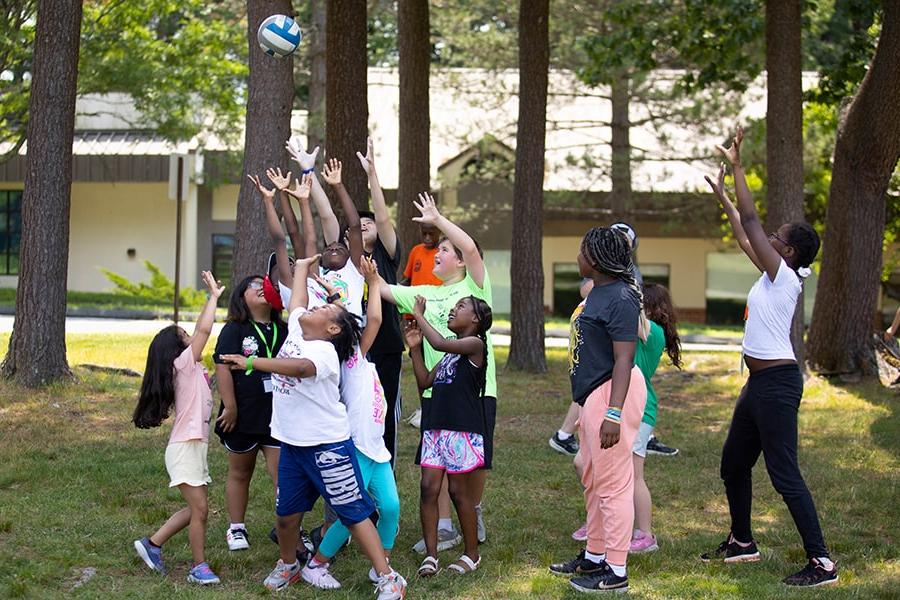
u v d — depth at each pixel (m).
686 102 23.77
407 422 10.40
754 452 6.12
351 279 6.21
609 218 29.47
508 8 23.81
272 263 6.27
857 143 13.45
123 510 7.00
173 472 5.61
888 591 5.60
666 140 24.31
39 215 10.99
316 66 23.27
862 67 16.12
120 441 8.97
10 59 20.80
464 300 5.95
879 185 13.48
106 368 12.40
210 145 29.86
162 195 32.22
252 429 5.99
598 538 5.86
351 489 5.32
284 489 5.46
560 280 31.16
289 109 11.23
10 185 32.94
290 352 5.31
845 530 6.97
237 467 6.16
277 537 5.93
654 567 6.09
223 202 32.00
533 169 14.32
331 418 5.29
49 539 6.23
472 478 5.98
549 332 23.89
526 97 14.23
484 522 7.04
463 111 25.56
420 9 15.32
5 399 10.33
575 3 22.50
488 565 6.09
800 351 13.56
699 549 6.47
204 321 5.72
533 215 14.36
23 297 11.05
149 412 5.61
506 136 25.50
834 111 22.70
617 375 5.48
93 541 6.23
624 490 5.65
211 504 7.21
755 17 15.69
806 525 5.73
